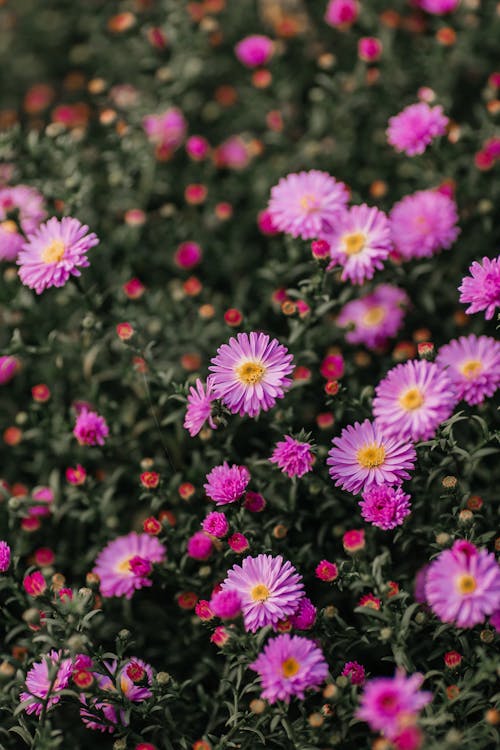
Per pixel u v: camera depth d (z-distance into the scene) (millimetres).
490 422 743
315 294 751
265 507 728
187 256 853
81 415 770
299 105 959
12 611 759
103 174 930
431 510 734
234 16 1005
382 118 906
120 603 771
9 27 1174
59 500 796
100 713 680
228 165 920
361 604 691
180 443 791
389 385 676
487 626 668
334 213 761
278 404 757
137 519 804
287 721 658
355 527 740
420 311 815
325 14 964
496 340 801
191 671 751
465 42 889
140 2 961
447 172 830
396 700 609
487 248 833
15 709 678
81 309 829
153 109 938
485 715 655
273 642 651
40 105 1057
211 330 816
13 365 851
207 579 732
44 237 738
